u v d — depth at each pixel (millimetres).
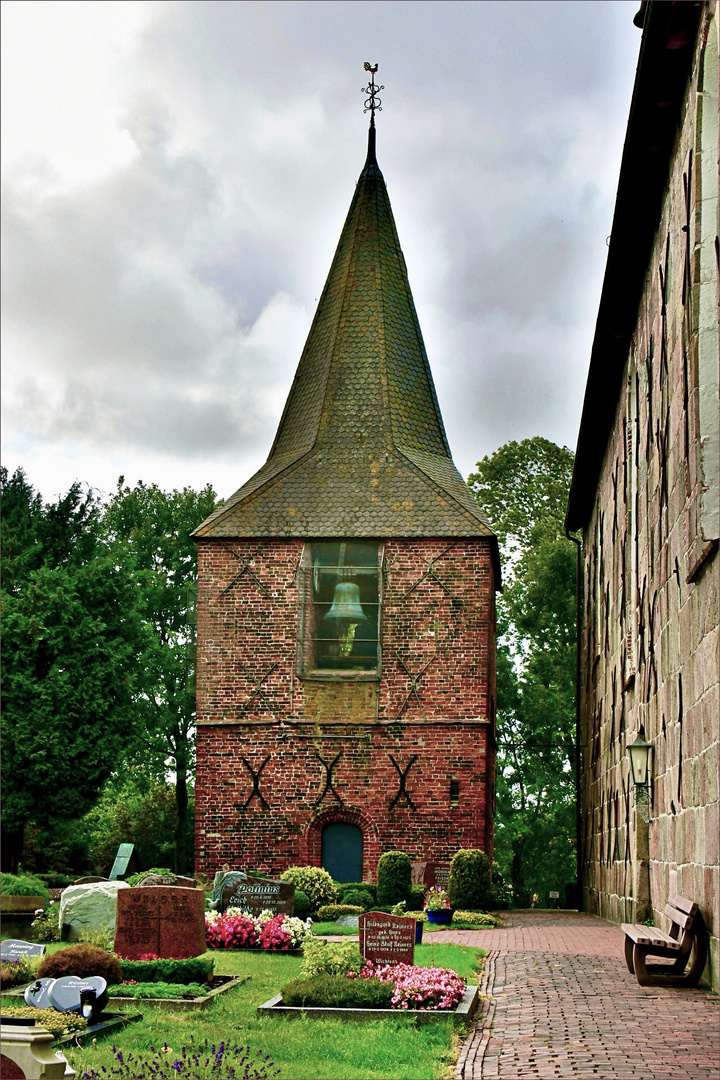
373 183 40750
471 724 33281
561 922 27375
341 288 39250
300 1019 12586
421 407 38312
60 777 36344
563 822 46250
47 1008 12102
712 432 14484
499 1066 10188
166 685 49844
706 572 14414
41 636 36781
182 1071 10000
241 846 33406
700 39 14977
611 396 28156
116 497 54469
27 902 21312
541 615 47000
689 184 15820
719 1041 10828
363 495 35469
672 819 17469
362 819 33219
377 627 34406
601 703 31453
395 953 14586
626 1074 9609
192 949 16359
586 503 36969
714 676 13812
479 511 35312
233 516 35188
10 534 45094
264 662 34188
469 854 28484
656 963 16281
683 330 16266
